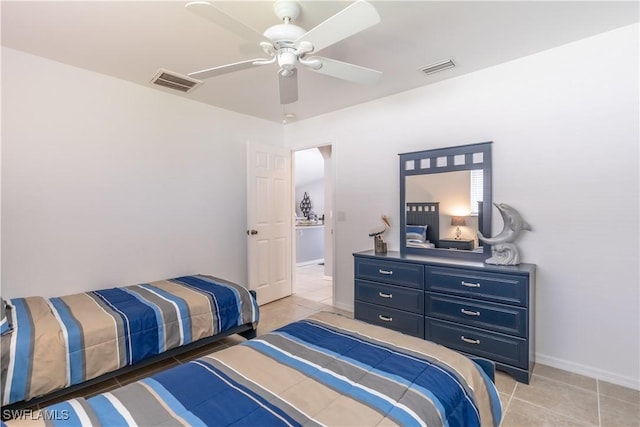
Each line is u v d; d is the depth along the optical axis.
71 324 2.00
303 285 5.06
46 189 2.59
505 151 2.70
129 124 3.03
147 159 3.17
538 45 2.40
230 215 3.91
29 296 2.51
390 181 3.46
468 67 2.75
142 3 1.85
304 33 1.70
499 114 2.72
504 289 2.36
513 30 2.18
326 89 3.22
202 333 2.53
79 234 2.76
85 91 2.76
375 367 1.36
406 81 3.04
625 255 2.22
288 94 2.28
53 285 2.63
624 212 2.21
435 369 1.34
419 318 2.79
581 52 2.34
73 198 2.72
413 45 2.36
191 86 3.11
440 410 1.12
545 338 2.54
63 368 1.85
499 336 2.38
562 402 2.05
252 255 3.95
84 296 2.59
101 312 2.21
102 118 2.86
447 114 3.01
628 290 2.21
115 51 2.42
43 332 1.86
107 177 2.91
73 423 1.00
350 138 3.79
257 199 4.02
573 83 2.38
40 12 1.92
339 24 1.49
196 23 2.05
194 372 1.33
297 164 7.26
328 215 5.43
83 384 1.97
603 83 2.27
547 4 1.90
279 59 1.79
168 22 2.04
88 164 2.80
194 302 2.54
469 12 1.96
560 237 2.46
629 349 2.22
